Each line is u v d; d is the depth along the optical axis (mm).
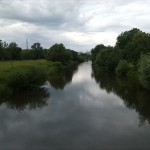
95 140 18359
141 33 64375
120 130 20422
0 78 36719
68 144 17734
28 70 38000
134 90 37938
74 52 137250
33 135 19547
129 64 60500
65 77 59188
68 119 23562
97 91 38375
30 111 26828
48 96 34531
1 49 87562
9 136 19344
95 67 92625
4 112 26578
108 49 73750
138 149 16812
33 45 117750
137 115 24672
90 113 25562
